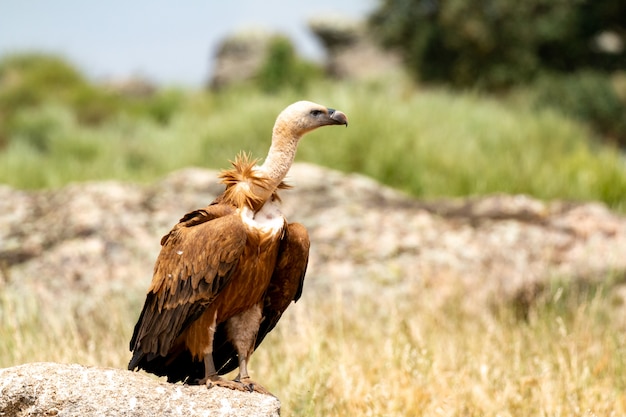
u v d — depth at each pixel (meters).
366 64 74.75
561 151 34.06
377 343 15.27
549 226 21.20
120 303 17.36
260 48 75.38
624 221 21.45
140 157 36.56
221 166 31.61
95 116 62.75
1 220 21.17
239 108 35.69
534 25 66.19
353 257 19.86
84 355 13.61
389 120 30.94
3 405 8.73
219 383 9.70
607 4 66.69
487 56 66.31
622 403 12.68
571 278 18.62
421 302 17.81
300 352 14.27
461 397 12.66
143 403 8.93
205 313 9.72
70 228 20.52
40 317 16.77
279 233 9.73
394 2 70.00
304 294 18.72
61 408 8.73
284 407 12.37
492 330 15.66
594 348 14.91
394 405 12.15
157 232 20.55
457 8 66.25
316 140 29.67
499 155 30.53
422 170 28.67
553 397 12.59
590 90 61.28
